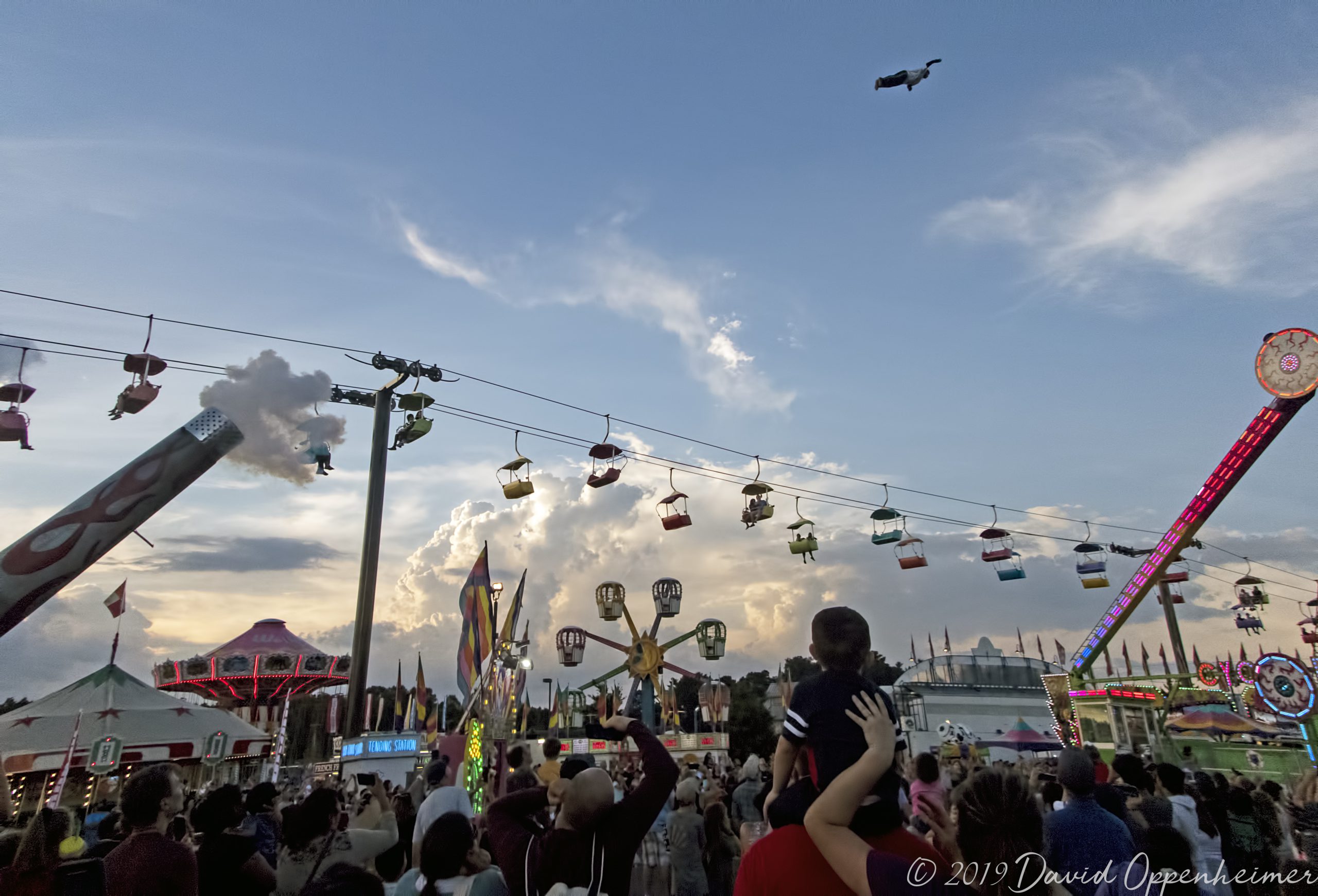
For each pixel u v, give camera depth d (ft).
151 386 41.32
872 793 7.80
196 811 15.43
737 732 164.35
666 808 37.81
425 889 11.57
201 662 86.79
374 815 15.97
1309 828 15.80
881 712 7.82
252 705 91.56
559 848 10.88
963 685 116.98
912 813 15.37
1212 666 70.49
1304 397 60.49
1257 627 102.68
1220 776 29.09
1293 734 59.26
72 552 17.97
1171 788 22.15
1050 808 22.94
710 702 97.45
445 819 11.89
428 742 52.16
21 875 11.49
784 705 9.44
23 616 17.87
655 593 83.87
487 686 38.81
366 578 55.72
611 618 80.38
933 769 17.39
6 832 12.64
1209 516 68.64
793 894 7.47
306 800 14.46
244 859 14.29
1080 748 14.25
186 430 19.88
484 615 40.63
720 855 28.68
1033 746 79.05
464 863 11.74
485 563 41.75
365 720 53.11
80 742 39.01
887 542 68.28
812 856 7.57
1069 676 79.25
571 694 100.53
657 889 34.47
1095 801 14.07
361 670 53.57
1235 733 64.64
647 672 80.94
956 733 109.70
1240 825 23.36
